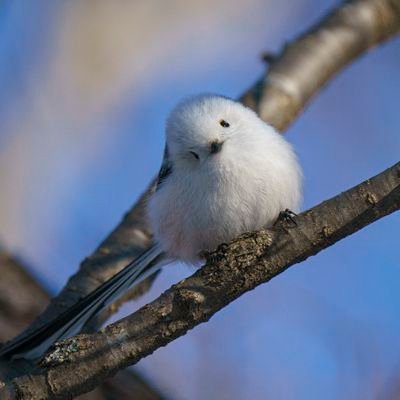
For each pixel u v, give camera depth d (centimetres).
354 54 1355
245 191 982
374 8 1363
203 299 720
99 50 1675
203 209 989
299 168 1042
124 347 717
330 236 727
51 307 989
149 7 1731
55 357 715
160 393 1073
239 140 996
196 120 1005
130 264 1025
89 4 1678
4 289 1098
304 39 1340
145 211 1119
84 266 1053
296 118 1280
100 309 943
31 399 709
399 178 713
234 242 734
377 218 724
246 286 727
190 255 1048
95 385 720
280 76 1280
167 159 1036
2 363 854
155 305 725
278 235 728
